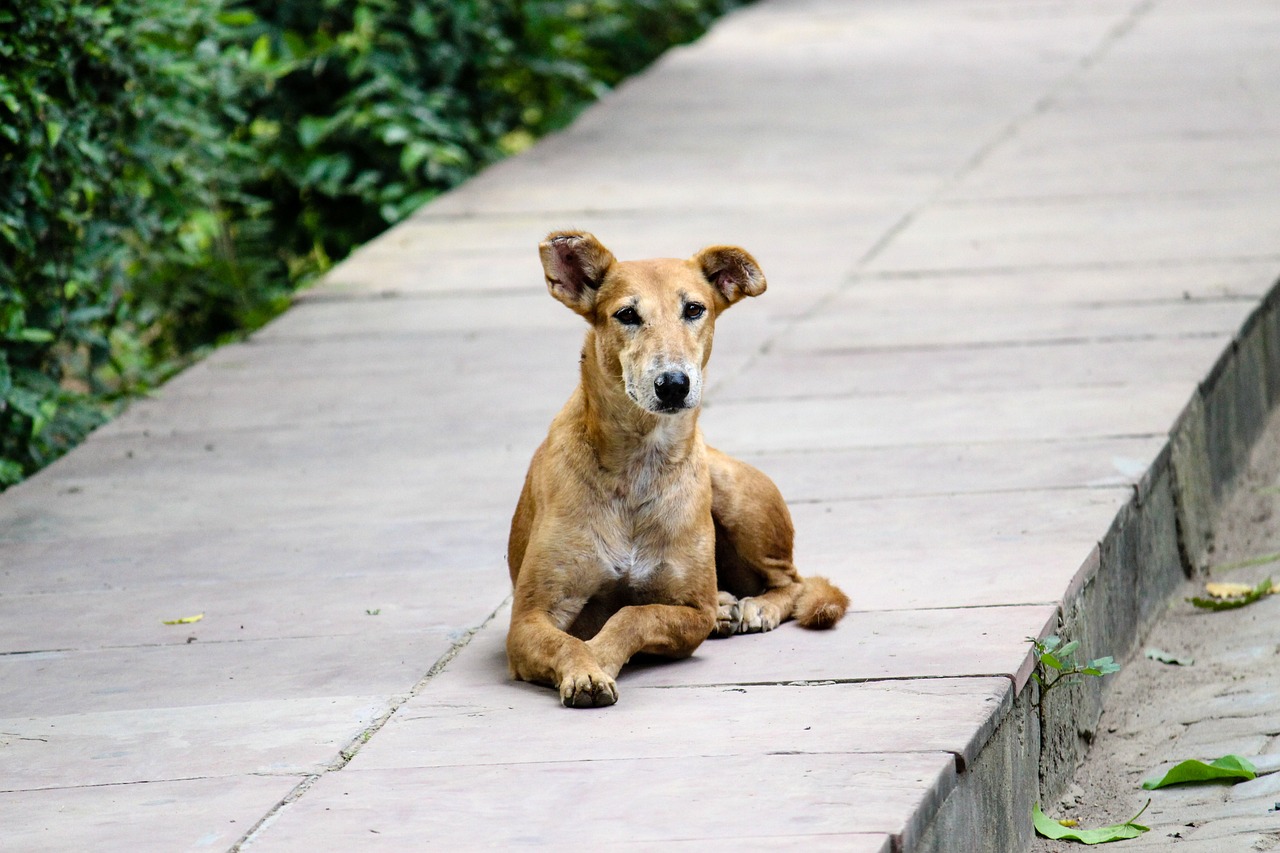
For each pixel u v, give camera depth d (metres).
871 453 8.59
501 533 7.86
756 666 6.09
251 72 13.92
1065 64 19.44
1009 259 12.19
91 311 10.59
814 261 12.59
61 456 9.96
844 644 6.23
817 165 15.59
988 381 9.62
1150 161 14.71
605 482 6.16
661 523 6.19
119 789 5.35
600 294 6.28
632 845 4.67
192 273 14.47
